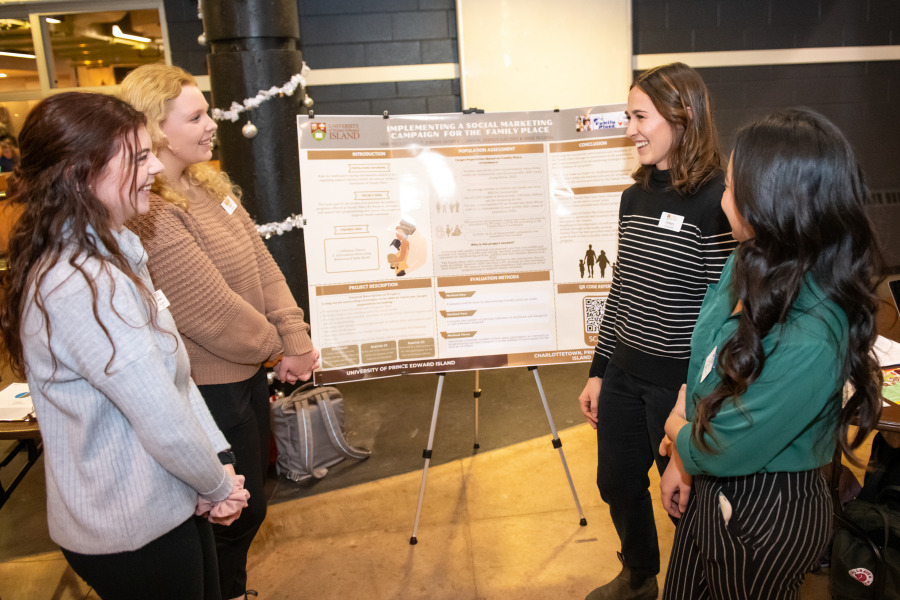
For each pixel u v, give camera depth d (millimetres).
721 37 4555
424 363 2266
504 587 2119
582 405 1963
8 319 1085
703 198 1537
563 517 2480
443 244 2229
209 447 1184
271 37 2576
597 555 2250
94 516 1108
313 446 2826
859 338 1001
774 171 971
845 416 1061
